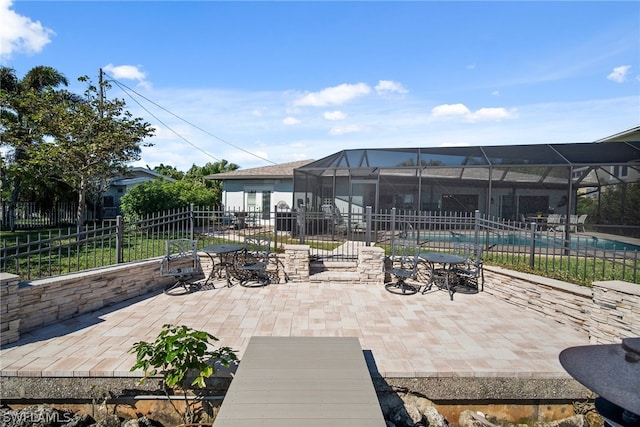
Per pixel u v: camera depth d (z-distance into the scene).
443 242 10.41
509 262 8.23
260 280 8.55
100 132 13.38
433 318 6.16
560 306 5.95
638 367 2.45
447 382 4.27
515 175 12.37
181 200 17.30
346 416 2.86
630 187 11.82
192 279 8.63
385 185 13.77
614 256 6.14
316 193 15.02
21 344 4.83
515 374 4.26
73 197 19.77
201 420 4.23
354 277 8.45
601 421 4.21
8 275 4.94
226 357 4.37
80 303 6.05
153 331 5.37
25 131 14.45
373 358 4.61
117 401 4.25
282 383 3.37
